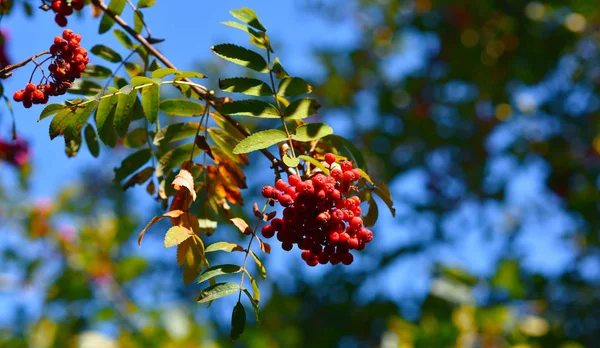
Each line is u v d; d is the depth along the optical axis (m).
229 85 2.79
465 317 6.79
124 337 6.78
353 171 2.69
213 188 3.17
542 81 9.66
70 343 6.89
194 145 3.08
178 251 2.74
